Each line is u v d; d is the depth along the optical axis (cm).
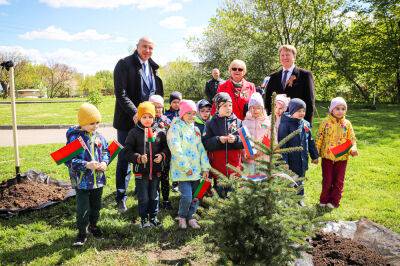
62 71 6262
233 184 272
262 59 2759
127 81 495
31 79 6138
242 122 481
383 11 2566
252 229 250
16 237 402
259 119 471
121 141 508
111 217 457
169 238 407
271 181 258
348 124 505
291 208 255
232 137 436
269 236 252
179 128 435
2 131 1438
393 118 1557
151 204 434
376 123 1377
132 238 405
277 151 259
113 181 613
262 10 2911
